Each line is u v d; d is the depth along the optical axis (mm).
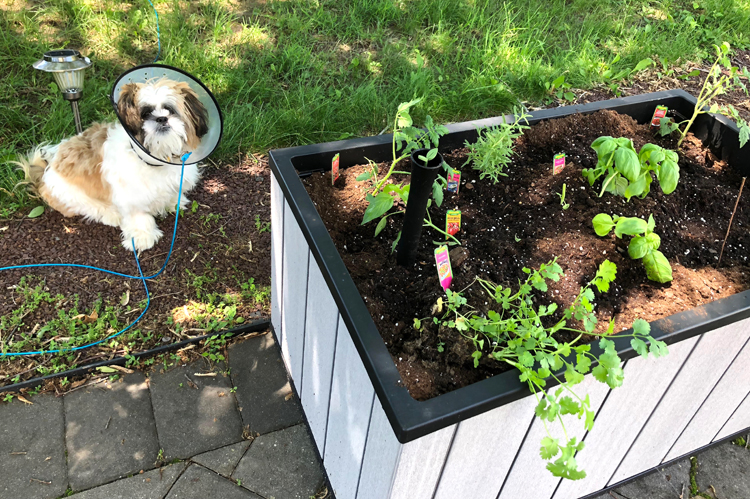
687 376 1602
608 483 1943
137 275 2500
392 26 4359
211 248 2660
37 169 2654
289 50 3730
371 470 1410
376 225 1838
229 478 1914
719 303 1450
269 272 2588
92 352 2193
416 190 1413
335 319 1469
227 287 2498
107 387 2119
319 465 1984
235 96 3400
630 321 1532
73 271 2477
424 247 1738
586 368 1182
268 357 2303
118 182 2471
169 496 1850
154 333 2283
